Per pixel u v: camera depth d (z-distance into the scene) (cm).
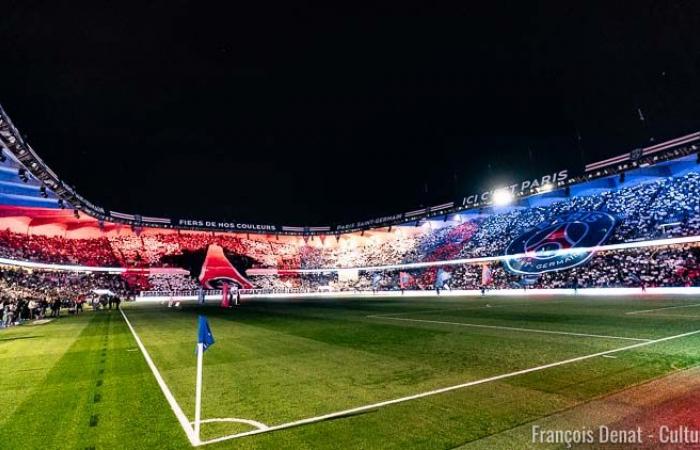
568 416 528
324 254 7531
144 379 826
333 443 466
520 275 4519
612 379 706
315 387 721
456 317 1936
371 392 675
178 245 6425
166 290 5453
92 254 5216
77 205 4047
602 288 3572
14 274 3994
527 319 1730
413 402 612
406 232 7169
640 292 3328
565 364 839
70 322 2256
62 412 619
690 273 3198
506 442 453
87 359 1072
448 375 777
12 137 2356
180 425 546
